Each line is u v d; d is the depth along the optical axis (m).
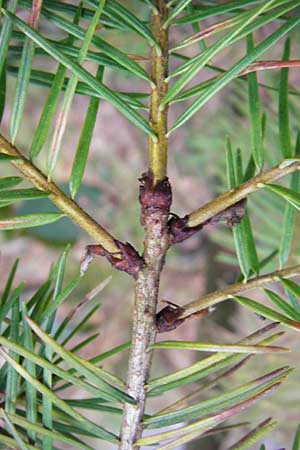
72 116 0.57
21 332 0.23
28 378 0.20
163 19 0.21
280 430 0.35
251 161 0.23
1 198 0.19
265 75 0.34
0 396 0.22
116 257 0.20
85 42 0.19
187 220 0.20
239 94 0.38
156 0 0.21
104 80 0.45
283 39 0.38
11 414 0.21
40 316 0.22
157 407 0.50
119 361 0.51
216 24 0.20
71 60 0.19
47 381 0.21
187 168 0.50
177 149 0.48
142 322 0.21
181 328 0.54
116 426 0.51
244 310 0.40
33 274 0.56
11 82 0.48
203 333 0.42
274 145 0.32
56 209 0.40
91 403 0.23
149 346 0.21
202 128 0.43
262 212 0.32
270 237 0.32
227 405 0.21
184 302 0.53
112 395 0.21
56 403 0.20
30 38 0.20
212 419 0.20
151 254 0.20
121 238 0.51
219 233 0.35
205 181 0.50
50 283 0.23
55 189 0.20
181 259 0.53
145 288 0.20
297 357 0.34
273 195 0.32
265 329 0.21
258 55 0.19
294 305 0.21
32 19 0.20
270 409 0.34
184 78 0.20
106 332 0.52
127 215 0.52
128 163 0.55
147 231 0.20
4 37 0.20
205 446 0.37
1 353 0.20
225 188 0.36
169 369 0.53
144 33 0.20
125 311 0.52
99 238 0.20
